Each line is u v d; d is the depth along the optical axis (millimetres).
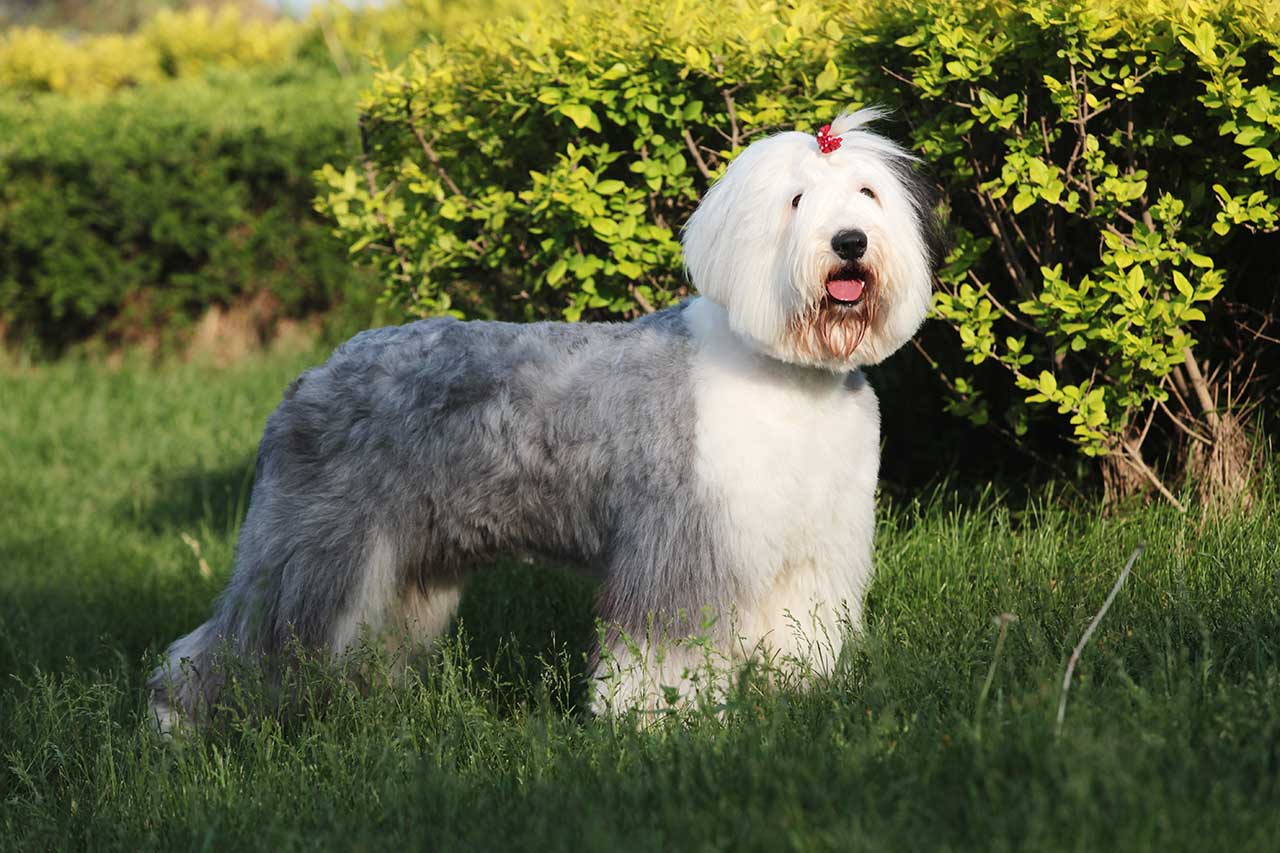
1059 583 5305
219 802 4164
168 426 10539
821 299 4195
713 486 4344
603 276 6012
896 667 4406
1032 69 5438
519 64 5934
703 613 4348
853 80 5688
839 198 4188
